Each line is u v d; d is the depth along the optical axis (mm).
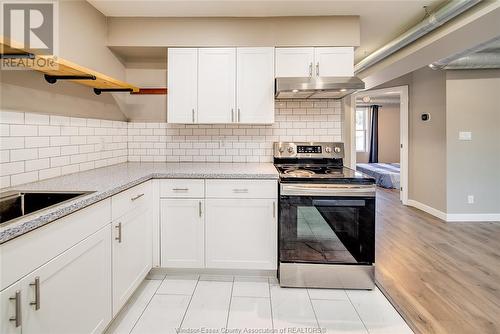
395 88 4957
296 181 2209
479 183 4016
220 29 2633
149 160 3018
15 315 974
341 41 2605
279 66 2635
